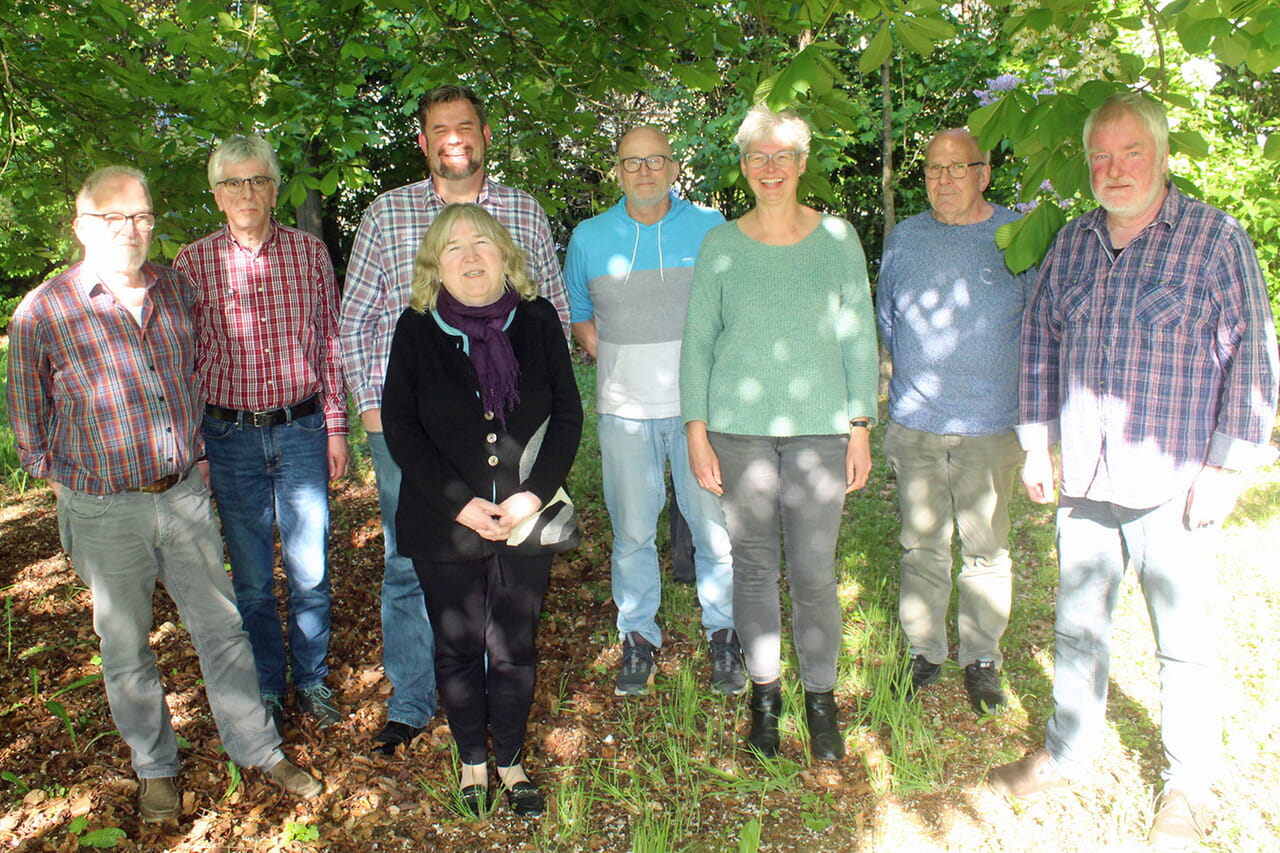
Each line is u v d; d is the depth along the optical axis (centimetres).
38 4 394
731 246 307
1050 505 574
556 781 314
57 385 267
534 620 293
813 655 317
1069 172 279
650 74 677
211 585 296
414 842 286
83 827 288
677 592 460
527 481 279
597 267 357
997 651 355
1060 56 296
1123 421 266
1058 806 290
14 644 421
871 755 320
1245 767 301
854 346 307
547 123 493
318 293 340
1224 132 775
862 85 809
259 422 331
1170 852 265
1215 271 255
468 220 276
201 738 340
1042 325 290
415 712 341
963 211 324
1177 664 273
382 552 535
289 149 462
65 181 464
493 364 278
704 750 328
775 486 309
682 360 317
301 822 294
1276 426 714
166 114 448
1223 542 492
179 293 294
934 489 341
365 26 451
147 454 275
